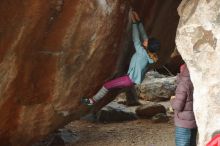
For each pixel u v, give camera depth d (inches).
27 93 294.7
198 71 225.1
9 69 282.2
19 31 274.8
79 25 284.0
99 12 283.3
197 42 227.9
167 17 359.6
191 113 234.7
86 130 417.7
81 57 295.0
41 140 346.9
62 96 303.9
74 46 290.2
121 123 448.1
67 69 296.0
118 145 358.6
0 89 285.1
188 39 231.6
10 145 313.4
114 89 320.5
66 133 389.7
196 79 225.5
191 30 231.0
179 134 237.0
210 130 214.2
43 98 300.8
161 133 394.0
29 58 285.7
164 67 710.5
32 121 307.3
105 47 297.4
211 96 217.5
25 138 314.5
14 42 276.5
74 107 315.0
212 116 215.3
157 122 441.7
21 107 297.9
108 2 283.3
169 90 583.8
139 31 294.4
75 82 302.2
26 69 287.7
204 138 215.8
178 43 237.3
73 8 278.8
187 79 233.6
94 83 309.4
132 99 534.6
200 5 229.9
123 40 305.9
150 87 585.6
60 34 285.0
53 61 291.3
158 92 581.9
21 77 288.2
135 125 434.9
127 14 297.4
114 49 303.7
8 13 268.8
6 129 301.7
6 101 290.7
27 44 281.1
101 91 299.4
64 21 281.6
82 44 291.0
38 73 292.2
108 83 295.6
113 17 289.3
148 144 357.7
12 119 299.4
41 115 307.6
